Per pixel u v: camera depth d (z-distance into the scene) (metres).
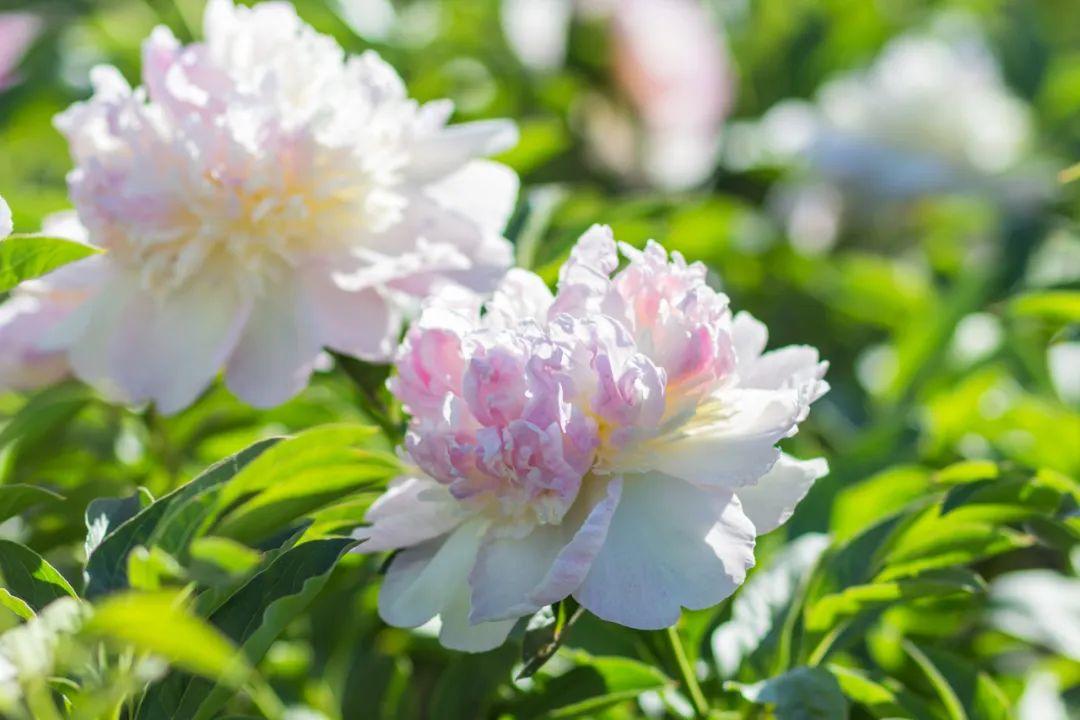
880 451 1.47
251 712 1.33
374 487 1.21
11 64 1.74
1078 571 1.40
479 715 1.26
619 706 1.28
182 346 1.26
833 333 1.72
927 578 1.22
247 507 1.20
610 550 1.16
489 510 1.18
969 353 1.57
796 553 1.32
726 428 1.17
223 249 1.27
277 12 1.30
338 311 1.26
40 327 1.29
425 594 1.17
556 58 1.95
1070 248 1.79
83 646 1.13
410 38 1.87
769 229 1.77
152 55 1.27
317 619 1.37
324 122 1.25
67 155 1.78
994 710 1.28
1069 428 1.44
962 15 2.36
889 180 1.91
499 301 1.20
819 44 2.13
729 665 1.27
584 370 1.16
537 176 1.92
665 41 1.95
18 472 1.35
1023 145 2.00
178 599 1.15
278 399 1.25
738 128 2.05
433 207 1.27
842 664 1.32
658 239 1.43
